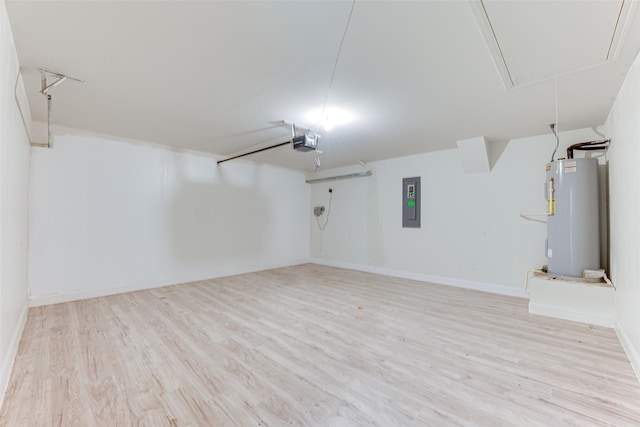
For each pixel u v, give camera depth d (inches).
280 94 103.0
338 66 84.4
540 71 85.4
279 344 94.9
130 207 162.6
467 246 171.8
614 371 78.7
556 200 126.7
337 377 75.7
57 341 95.6
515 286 154.7
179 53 78.3
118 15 63.1
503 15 62.4
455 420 59.7
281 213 245.4
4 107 68.6
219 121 131.6
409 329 107.9
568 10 60.7
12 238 87.5
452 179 178.7
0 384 64.5
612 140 112.7
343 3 59.0
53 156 137.1
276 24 66.1
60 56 79.7
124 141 160.4
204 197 195.5
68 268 141.3
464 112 118.6
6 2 58.9
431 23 65.1
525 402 65.6
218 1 58.7
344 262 239.9
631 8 59.4
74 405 63.7
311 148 124.0
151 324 111.8
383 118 126.3
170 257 178.5
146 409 62.6
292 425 58.3
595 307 112.3
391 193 209.6
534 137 150.3
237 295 154.4
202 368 79.7
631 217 86.7
